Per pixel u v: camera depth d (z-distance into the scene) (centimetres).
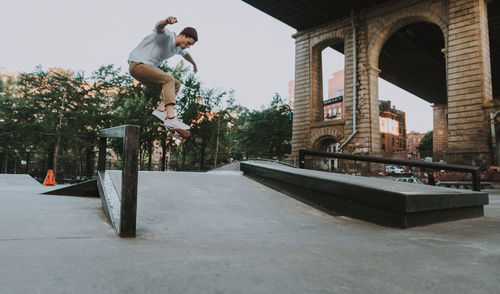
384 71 4119
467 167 565
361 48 2453
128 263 147
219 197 374
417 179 1501
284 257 170
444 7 2083
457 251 198
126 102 2998
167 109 370
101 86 3325
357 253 185
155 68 359
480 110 1866
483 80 1875
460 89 1955
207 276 131
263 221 304
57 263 142
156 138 3122
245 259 163
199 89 3581
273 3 2519
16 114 3131
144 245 191
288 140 3616
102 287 114
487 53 1977
